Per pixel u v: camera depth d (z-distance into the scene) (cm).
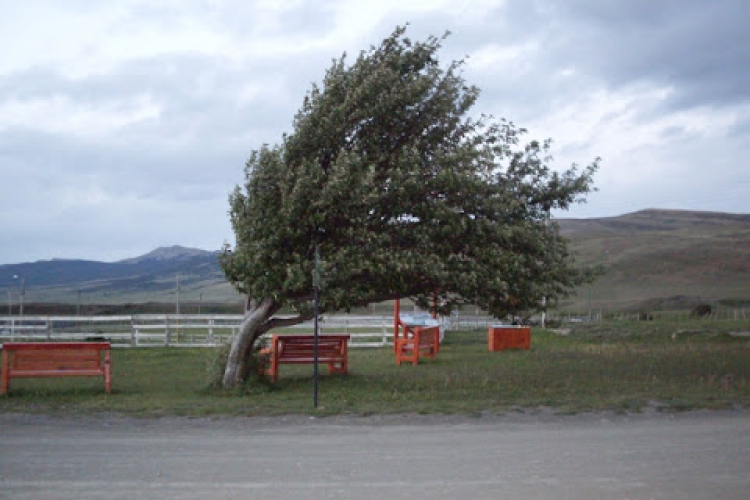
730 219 16950
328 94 1489
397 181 1412
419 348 2178
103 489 764
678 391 1488
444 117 1556
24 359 1509
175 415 1270
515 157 1590
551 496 729
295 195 1390
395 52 1548
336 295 1427
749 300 6844
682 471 830
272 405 1358
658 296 7550
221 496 736
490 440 1035
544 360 2209
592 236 13138
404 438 1056
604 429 1122
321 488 765
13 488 768
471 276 1437
